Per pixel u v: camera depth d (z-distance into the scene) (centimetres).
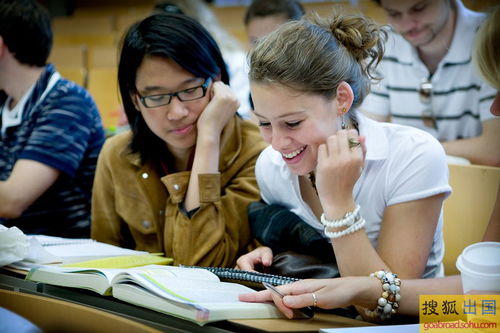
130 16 723
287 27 147
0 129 264
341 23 154
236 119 206
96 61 530
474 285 115
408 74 285
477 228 189
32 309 145
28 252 167
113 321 128
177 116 186
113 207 214
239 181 198
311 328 120
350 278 133
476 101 272
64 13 924
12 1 252
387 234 155
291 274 159
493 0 147
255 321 121
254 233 181
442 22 266
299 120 142
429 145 156
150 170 204
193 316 117
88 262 166
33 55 258
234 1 858
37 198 254
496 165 257
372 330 118
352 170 139
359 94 153
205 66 188
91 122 263
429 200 153
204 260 184
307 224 169
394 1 268
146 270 144
